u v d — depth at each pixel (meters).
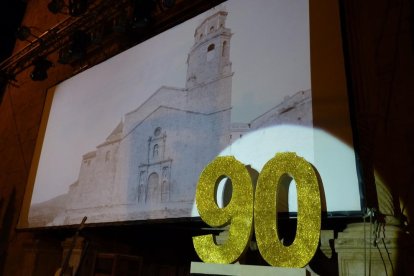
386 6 2.98
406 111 2.64
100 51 6.10
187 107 3.98
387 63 2.83
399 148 2.57
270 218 2.66
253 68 3.52
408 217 2.40
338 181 2.61
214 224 2.96
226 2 4.09
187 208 3.54
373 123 2.71
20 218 5.78
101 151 4.88
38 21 8.12
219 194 3.21
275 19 3.55
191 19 4.44
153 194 3.92
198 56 4.13
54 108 6.12
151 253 4.89
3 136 7.56
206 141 3.63
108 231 4.92
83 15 6.04
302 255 2.44
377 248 2.33
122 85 5.02
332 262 2.67
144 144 4.29
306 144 2.88
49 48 7.03
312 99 2.97
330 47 3.02
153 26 5.32
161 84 4.43
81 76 5.83
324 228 2.91
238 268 2.62
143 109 4.54
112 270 3.75
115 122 4.86
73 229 4.98
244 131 3.36
